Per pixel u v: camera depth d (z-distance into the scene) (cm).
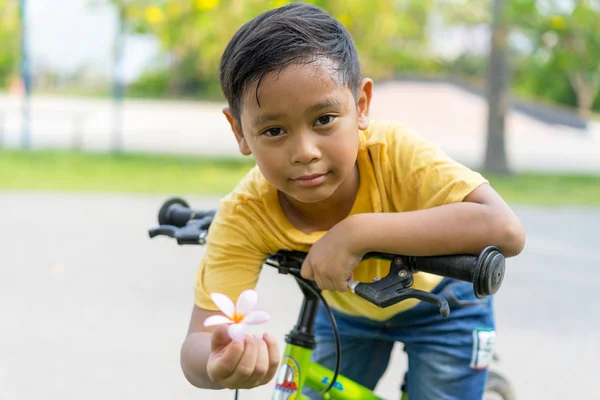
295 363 179
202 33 1086
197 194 917
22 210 783
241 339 140
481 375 212
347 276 164
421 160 179
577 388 362
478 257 150
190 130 1936
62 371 369
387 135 186
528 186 1099
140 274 540
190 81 3278
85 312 455
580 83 2809
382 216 165
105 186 966
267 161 159
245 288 183
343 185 181
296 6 169
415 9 1568
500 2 1155
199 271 187
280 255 182
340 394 195
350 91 162
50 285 508
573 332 441
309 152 155
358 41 1095
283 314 450
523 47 1477
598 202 957
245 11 1033
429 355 212
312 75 153
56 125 1970
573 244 682
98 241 644
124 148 1462
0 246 615
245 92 157
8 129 1825
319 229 186
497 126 1227
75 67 3092
